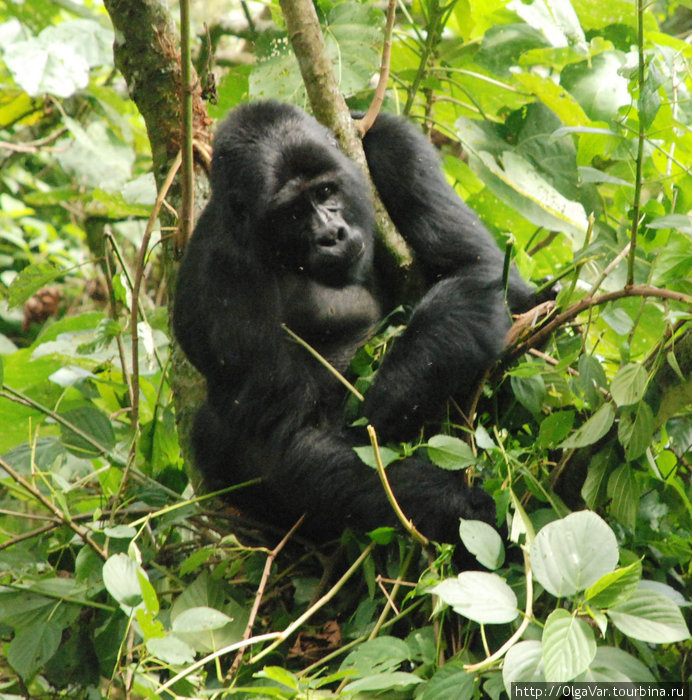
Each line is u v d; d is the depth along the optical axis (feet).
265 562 23.44
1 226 54.80
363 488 22.27
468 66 33.94
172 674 20.11
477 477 23.35
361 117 28.02
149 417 30.42
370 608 20.62
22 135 55.67
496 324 22.93
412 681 16.96
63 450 25.46
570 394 22.98
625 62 32.24
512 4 32.12
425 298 24.11
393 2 26.04
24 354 33.42
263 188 24.70
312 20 24.98
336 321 26.20
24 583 22.79
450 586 16.79
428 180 26.40
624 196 27.43
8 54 43.65
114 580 17.63
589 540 16.46
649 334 26.78
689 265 20.62
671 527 22.44
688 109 28.30
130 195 36.68
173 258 28.02
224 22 45.06
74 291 51.60
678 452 22.24
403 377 22.66
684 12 45.44
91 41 44.96
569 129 21.85
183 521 24.95
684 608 20.84
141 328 27.78
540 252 34.58
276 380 23.79
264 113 25.54
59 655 23.08
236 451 24.89
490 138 30.76
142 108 28.89
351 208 25.25
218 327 24.35
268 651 18.69
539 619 19.77
